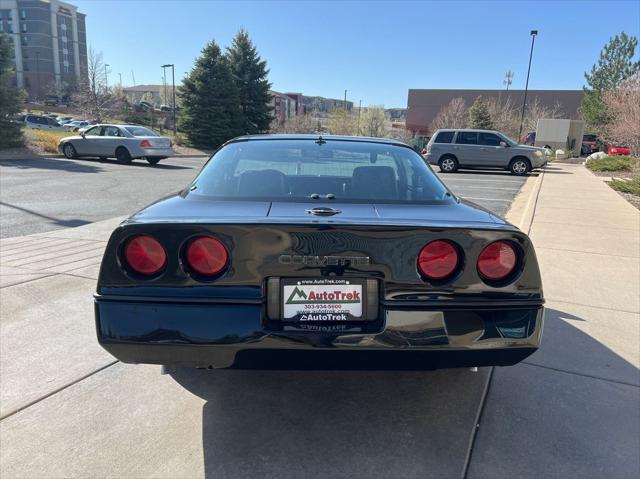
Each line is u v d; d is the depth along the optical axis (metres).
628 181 11.98
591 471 2.19
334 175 2.86
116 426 2.46
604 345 3.46
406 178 2.88
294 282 2.13
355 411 2.63
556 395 2.81
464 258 2.15
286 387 2.86
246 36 36.75
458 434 2.44
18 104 19.12
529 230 7.08
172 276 2.11
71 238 6.30
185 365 2.21
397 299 2.14
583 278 4.95
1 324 3.64
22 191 10.48
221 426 2.48
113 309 2.12
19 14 98.88
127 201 9.48
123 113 50.75
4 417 2.52
